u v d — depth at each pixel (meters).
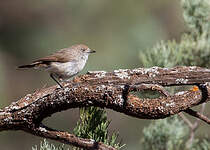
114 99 6.84
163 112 6.77
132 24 18.67
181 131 9.52
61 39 19.19
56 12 19.38
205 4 9.47
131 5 18.75
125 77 7.34
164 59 9.15
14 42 19.73
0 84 19.08
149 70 7.37
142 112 6.81
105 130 7.16
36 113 7.16
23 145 18.89
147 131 9.60
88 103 6.96
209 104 14.81
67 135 7.05
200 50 9.22
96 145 6.87
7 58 19.61
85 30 18.97
